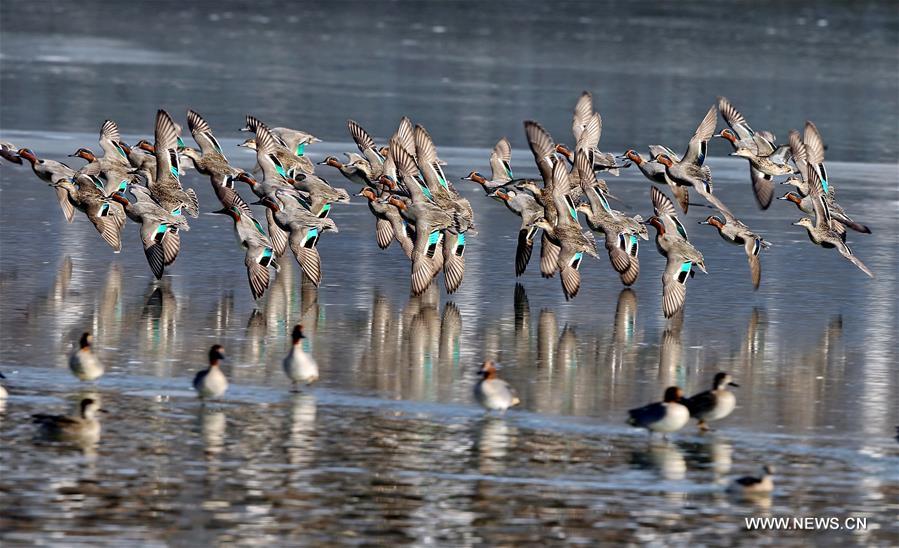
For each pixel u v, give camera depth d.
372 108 64.12
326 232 40.75
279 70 77.38
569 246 31.75
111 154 35.88
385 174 36.69
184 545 19.58
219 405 25.39
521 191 35.53
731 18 114.38
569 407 25.94
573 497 21.59
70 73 72.06
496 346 29.98
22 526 19.98
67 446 23.05
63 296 32.69
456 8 115.69
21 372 26.92
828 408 26.22
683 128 62.03
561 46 94.31
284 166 35.84
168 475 21.97
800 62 89.38
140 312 31.62
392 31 100.12
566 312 32.97
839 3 124.12
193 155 33.84
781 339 31.08
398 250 39.06
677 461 23.19
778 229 43.00
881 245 40.88
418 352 29.33
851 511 21.36
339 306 32.88
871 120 66.44
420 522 20.56
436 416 25.17
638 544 20.08
